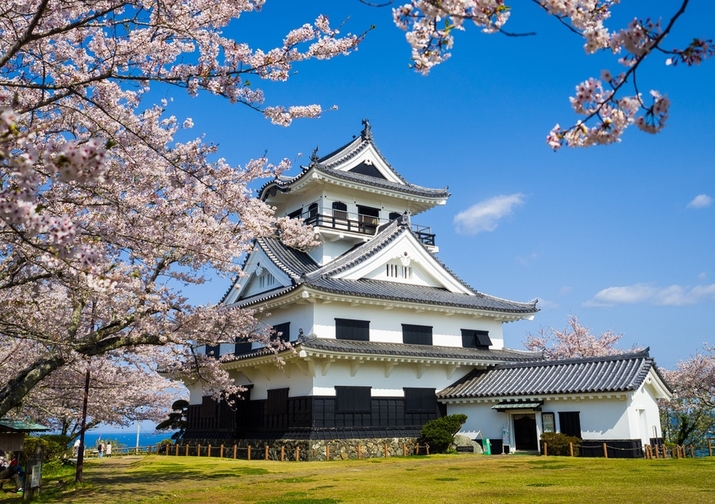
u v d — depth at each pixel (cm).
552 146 575
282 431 2566
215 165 1405
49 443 2412
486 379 2850
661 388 2475
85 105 1180
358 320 2750
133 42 1112
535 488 1305
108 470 2100
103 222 1101
